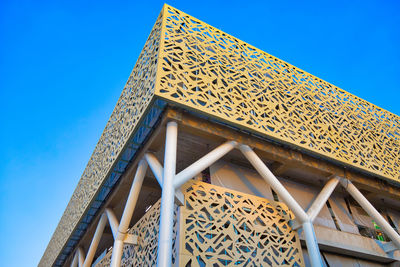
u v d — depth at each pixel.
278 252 16.25
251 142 17.75
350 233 20.92
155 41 18.70
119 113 22.59
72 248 29.86
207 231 14.78
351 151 21.59
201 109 15.67
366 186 21.67
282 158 18.75
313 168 19.77
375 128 25.56
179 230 14.25
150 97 15.30
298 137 19.17
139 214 25.39
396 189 22.88
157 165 16.00
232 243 15.09
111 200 21.50
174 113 15.61
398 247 19.30
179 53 17.48
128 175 19.28
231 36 21.41
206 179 18.67
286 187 21.00
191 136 17.53
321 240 19.25
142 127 16.59
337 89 25.98
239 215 16.38
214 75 17.86
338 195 23.36
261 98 19.56
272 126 18.25
